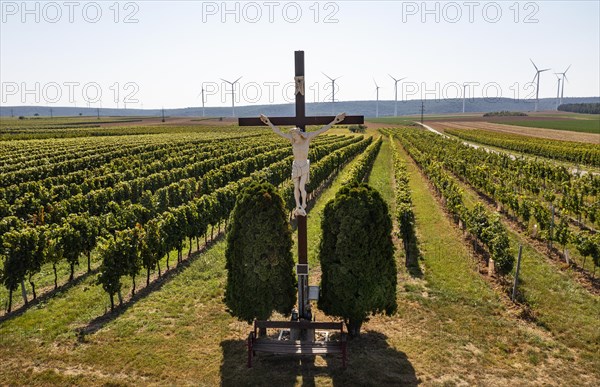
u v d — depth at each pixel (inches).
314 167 1498.5
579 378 456.1
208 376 458.0
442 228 1037.8
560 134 4318.4
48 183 1473.9
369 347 510.6
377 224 496.7
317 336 540.4
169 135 4281.5
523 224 1087.6
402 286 689.0
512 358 493.0
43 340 530.6
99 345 519.5
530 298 635.5
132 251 636.1
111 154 2219.5
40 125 6432.1
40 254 653.3
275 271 509.0
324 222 518.3
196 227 866.1
